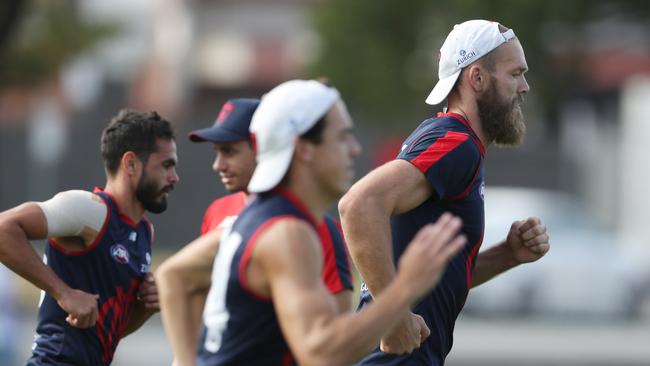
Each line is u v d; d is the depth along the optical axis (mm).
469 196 21047
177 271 16750
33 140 103125
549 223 72812
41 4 82500
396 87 91875
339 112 15445
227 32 163375
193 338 16672
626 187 97188
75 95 123125
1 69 78750
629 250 72062
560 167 111500
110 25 87562
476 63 21391
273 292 14906
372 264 20094
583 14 86938
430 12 91500
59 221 21688
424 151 20594
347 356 14406
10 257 21297
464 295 21422
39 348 22219
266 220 15117
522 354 57969
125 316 22625
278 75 159125
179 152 102625
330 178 15344
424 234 14633
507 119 21438
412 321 20125
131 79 143000
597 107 127188
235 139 19859
